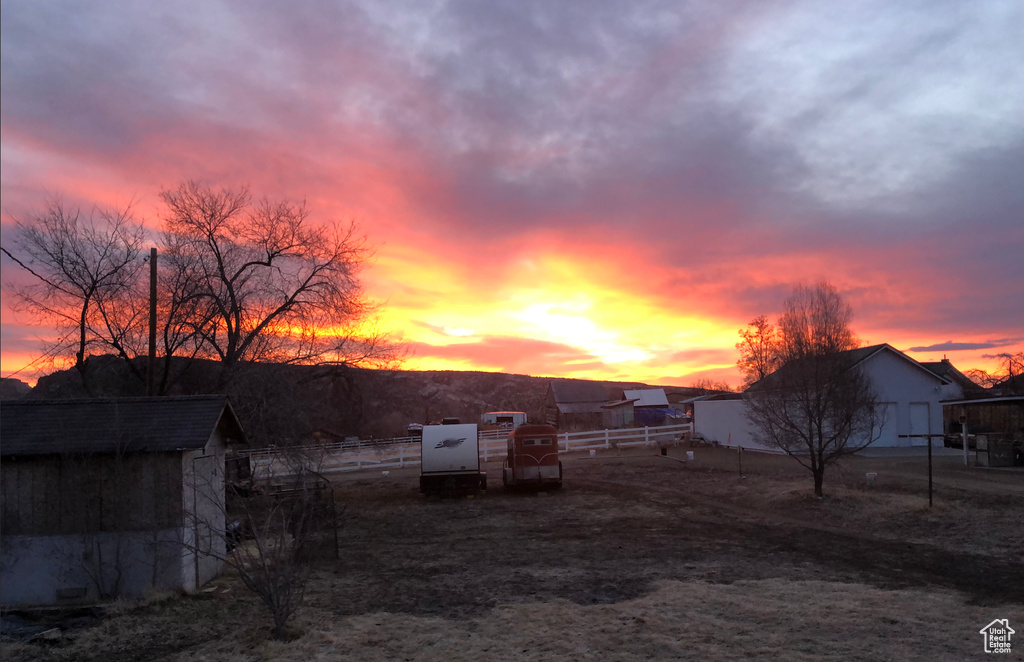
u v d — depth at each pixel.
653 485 26.92
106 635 9.63
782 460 31.55
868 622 9.09
